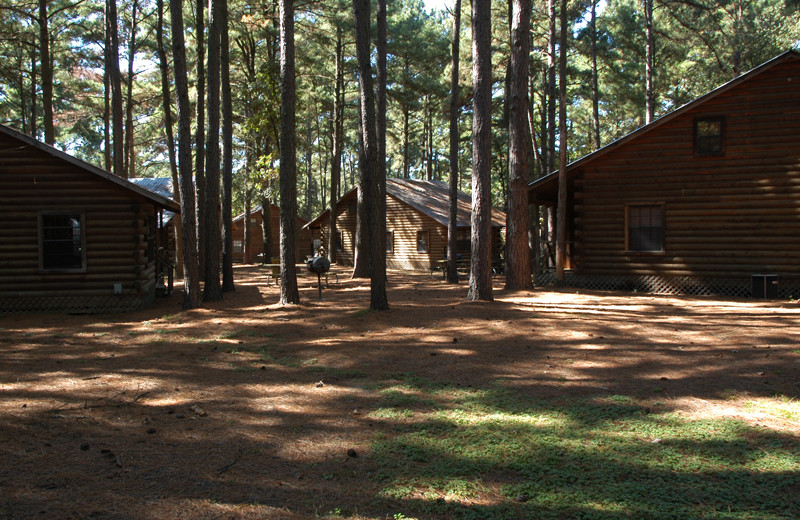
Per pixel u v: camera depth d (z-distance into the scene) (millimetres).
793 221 15023
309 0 25984
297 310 13273
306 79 31453
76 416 6004
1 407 6309
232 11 23281
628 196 17031
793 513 3713
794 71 14961
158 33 22141
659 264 16656
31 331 11711
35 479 4375
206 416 6016
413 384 7188
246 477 4422
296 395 6809
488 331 10477
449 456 4809
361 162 23703
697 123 16078
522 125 15930
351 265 36469
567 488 4152
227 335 10797
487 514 3768
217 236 16016
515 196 16234
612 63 31156
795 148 14992
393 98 37250
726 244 15797
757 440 4996
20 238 14320
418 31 33625
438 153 59750
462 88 30656
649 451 4820
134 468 4598
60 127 38250
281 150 13820
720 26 26391
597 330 10359
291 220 13992
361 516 3768
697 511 3762
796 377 7012
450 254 21547
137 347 9992
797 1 30047
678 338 9594
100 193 14586
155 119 34250
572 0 24922
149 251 17281
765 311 12164
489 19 13359
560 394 6621
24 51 28938
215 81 15617
